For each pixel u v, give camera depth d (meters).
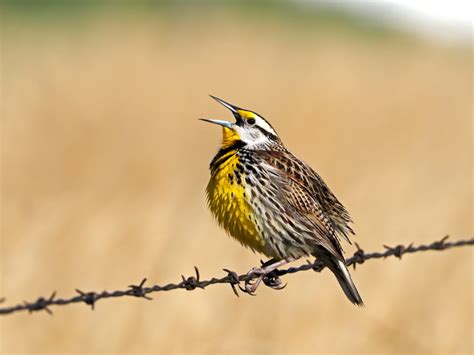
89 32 34.66
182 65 23.77
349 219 8.02
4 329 9.15
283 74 23.78
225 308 9.41
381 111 18.84
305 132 16.97
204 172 13.98
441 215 12.07
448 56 29.28
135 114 17.48
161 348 8.91
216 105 20.03
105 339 9.05
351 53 33.09
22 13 41.56
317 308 9.52
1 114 16.94
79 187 13.12
